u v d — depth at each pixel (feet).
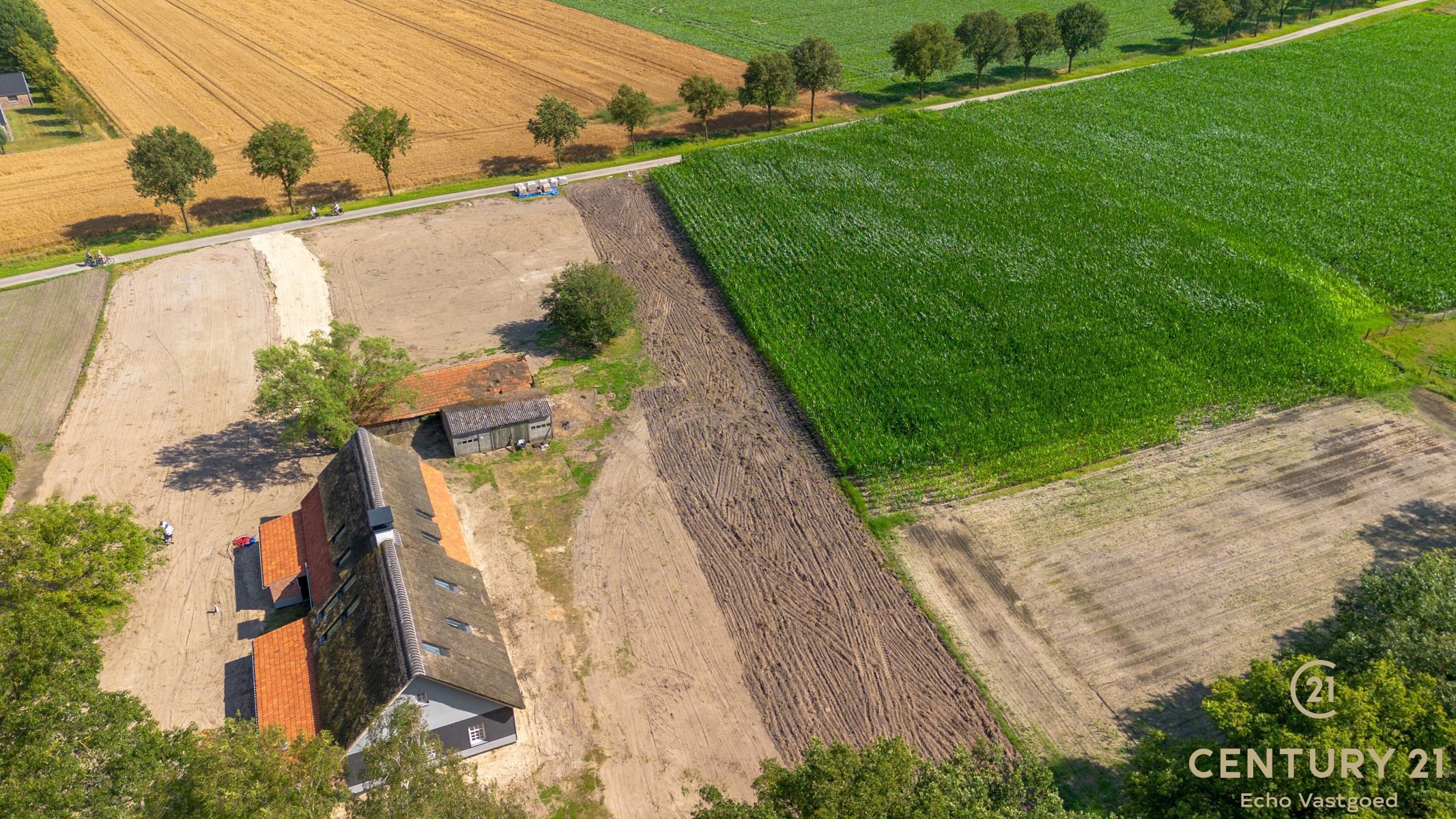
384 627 132.87
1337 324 241.55
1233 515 183.32
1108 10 574.15
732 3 577.84
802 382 219.82
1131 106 398.62
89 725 106.93
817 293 256.52
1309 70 441.27
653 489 191.93
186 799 96.78
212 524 179.42
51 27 456.86
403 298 258.98
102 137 365.81
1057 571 170.91
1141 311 246.06
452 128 382.22
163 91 410.11
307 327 243.60
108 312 248.11
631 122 357.00
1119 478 194.39
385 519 147.54
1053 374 220.43
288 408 184.34
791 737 141.28
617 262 279.69
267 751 101.55
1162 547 175.73
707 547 177.17
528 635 158.20
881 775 93.40
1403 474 194.18
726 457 200.75
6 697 108.17
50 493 185.06
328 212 306.35
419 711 110.63
